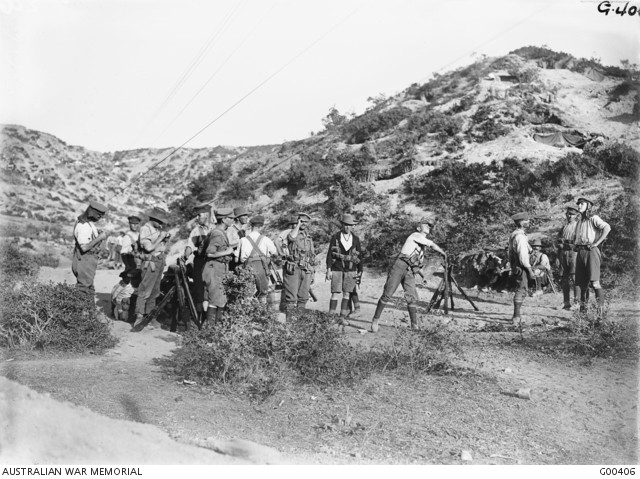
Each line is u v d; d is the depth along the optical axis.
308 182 27.23
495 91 30.25
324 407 6.12
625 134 24.27
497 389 6.87
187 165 84.50
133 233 9.86
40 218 49.06
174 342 8.49
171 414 5.70
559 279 13.89
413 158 24.91
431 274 15.73
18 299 8.14
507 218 18.08
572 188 19.03
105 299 11.77
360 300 12.99
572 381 7.19
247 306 7.54
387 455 5.09
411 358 7.46
